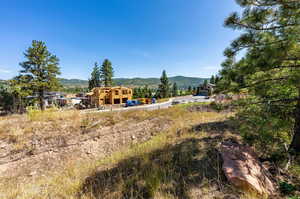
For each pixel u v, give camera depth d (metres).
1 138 5.93
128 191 2.64
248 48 2.81
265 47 2.32
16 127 6.84
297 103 2.90
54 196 2.82
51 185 3.36
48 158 5.54
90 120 8.85
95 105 31.27
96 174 3.47
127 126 8.50
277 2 2.39
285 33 2.26
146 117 10.09
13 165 5.02
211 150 3.43
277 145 3.34
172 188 2.52
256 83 2.96
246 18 2.76
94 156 5.94
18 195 3.05
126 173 3.24
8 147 5.61
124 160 3.95
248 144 3.72
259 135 3.40
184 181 2.60
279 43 2.20
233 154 2.90
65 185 3.19
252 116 3.29
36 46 19.77
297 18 2.18
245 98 3.57
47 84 20.44
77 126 7.93
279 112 3.06
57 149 6.05
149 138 6.78
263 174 2.49
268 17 2.64
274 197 2.10
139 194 2.48
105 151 6.29
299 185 2.31
